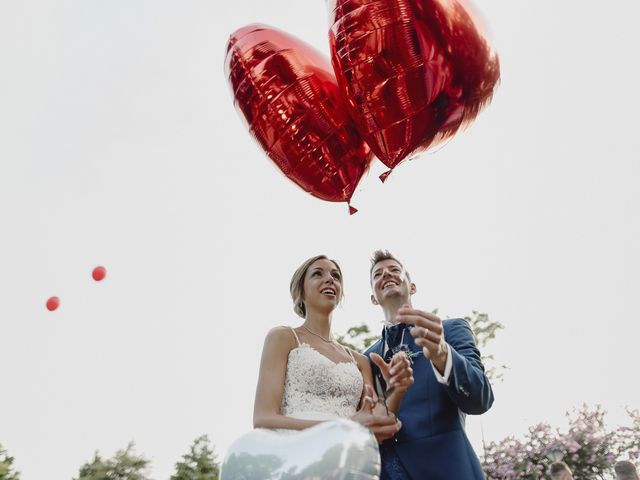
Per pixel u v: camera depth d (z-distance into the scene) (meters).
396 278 3.74
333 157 2.88
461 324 3.49
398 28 2.59
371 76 2.62
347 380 3.21
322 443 2.13
